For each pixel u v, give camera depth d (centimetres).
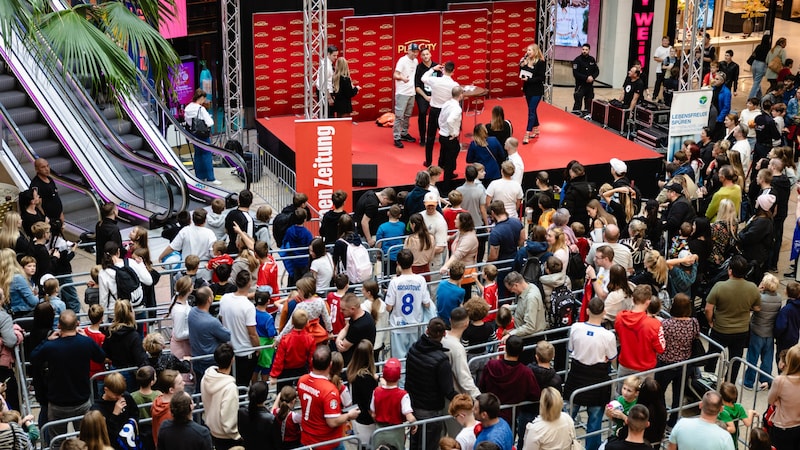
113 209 1173
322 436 762
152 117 1872
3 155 1507
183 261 1134
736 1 2609
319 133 1438
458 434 752
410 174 1689
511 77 2242
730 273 1012
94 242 1331
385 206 1223
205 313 883
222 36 1888
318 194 1465
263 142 1986
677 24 2553
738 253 1166
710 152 1507
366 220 1206
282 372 882
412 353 799
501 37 2203
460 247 1084
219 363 768
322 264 1029
